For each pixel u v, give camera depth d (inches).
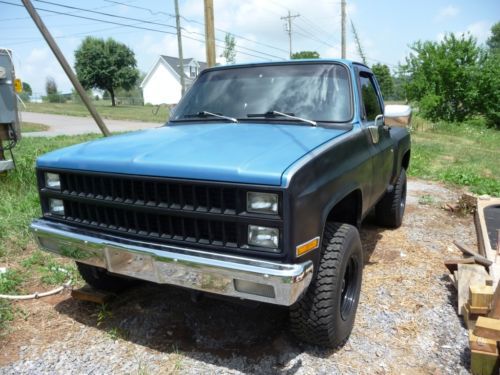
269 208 87.7
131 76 2354.8
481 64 948.0
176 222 98.3
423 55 973.8
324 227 103.6
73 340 119.3
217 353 112.6
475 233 208.7
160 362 109.3
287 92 140.1
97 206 108.7
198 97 154.0
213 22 427.8
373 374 104.3
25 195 246.7
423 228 216.1
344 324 112.9
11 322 127.4
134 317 130.1
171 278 98.3
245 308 134.1
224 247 92.6
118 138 127.1
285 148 101.7
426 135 789.9
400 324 125.5
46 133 770.2
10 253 176.2
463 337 118.9
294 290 87.4
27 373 105.6
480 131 859.4
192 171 92.8
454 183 334.0
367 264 167.5
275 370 105.7
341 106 134.6
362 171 127.0
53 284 152.3
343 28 1172.5
